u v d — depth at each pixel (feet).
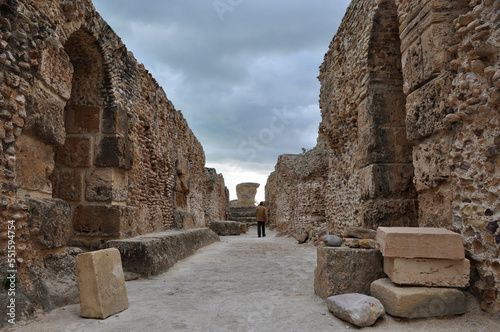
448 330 9.48
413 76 14.17
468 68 11.21
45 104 13.29
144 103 27.25
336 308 10.62
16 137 11.42
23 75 11.89
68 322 10.39
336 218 27.25
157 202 30.04
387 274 11.32
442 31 12.66
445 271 10.40
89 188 20.72
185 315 11.07
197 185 52.65
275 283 15.79
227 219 97.86
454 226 11.73
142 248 17.99
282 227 60.59
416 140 14.07
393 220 19.19
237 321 10.47
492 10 10.39
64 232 13.87
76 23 16.66
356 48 22.45
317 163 40.60
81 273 11.03
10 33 11.29
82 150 20.97
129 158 22.76
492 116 10.25
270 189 84.74
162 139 32.24
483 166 10.52
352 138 23.84
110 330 9.73
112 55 21.54
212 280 16.76
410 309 10.00
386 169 19.60
